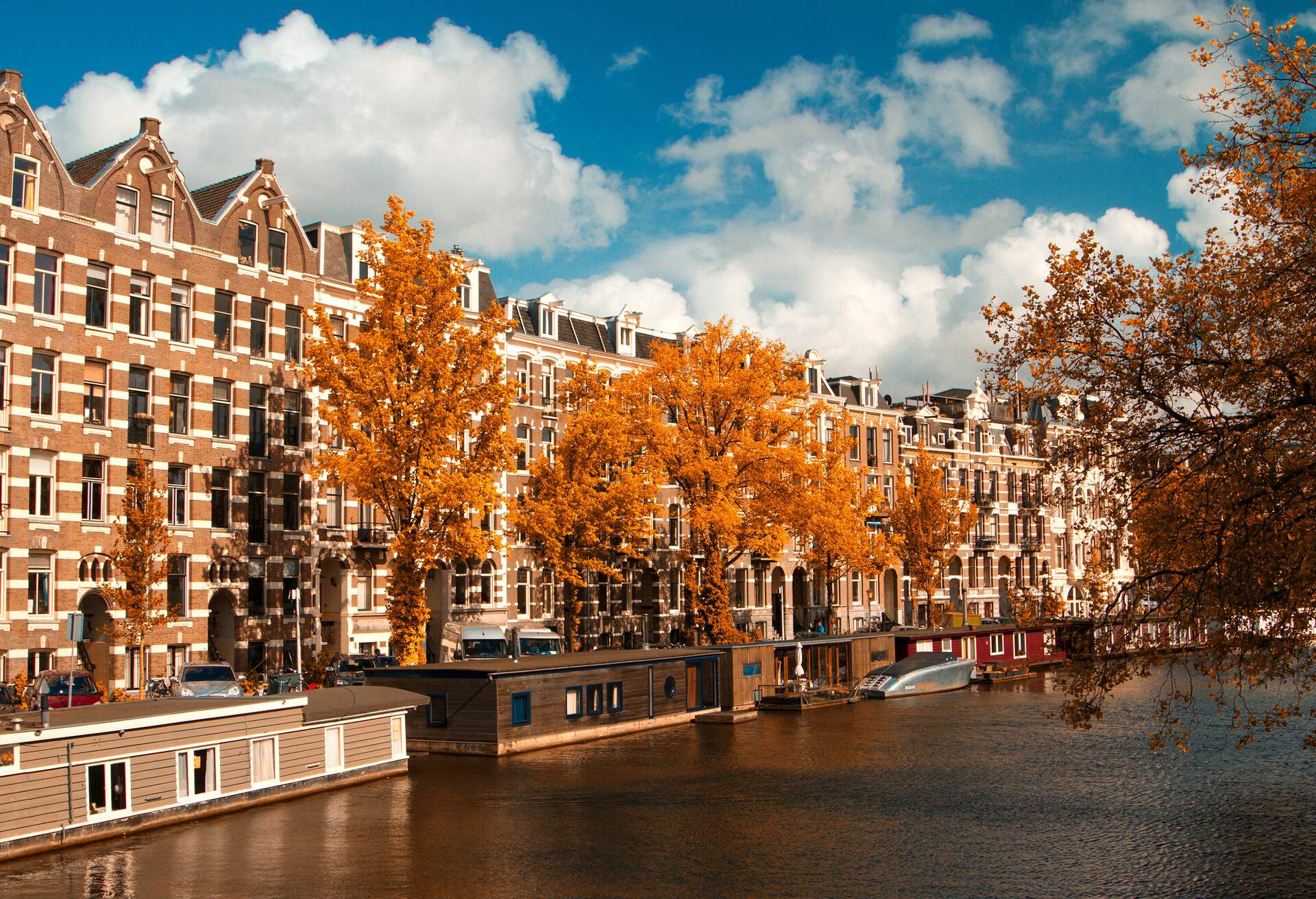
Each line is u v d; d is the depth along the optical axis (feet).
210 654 143.23
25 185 124.77
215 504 141.90
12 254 123.03
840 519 175.63
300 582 150.41
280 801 89.10
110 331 131.03
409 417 123.85
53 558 124.88
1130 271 57.21
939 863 74.43
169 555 134.41
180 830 79.25
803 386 174.81
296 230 153.28
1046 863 74.59
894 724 138.72
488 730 110.32
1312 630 55.01
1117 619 60.44
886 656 185.06
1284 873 72.38
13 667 120.06
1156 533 57.98
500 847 76.95
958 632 199.00
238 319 145.18
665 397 175.22
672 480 178.70
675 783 99.55
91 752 74.59
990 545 282.77
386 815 85.25
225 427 143.64
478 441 131.44
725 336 175.42
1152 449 57.98
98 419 130.52
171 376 137.90
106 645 129.18
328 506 156.56
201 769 82.94
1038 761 112.88
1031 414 269.03
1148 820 86.84
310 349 124.26
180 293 139.95
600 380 162.61
